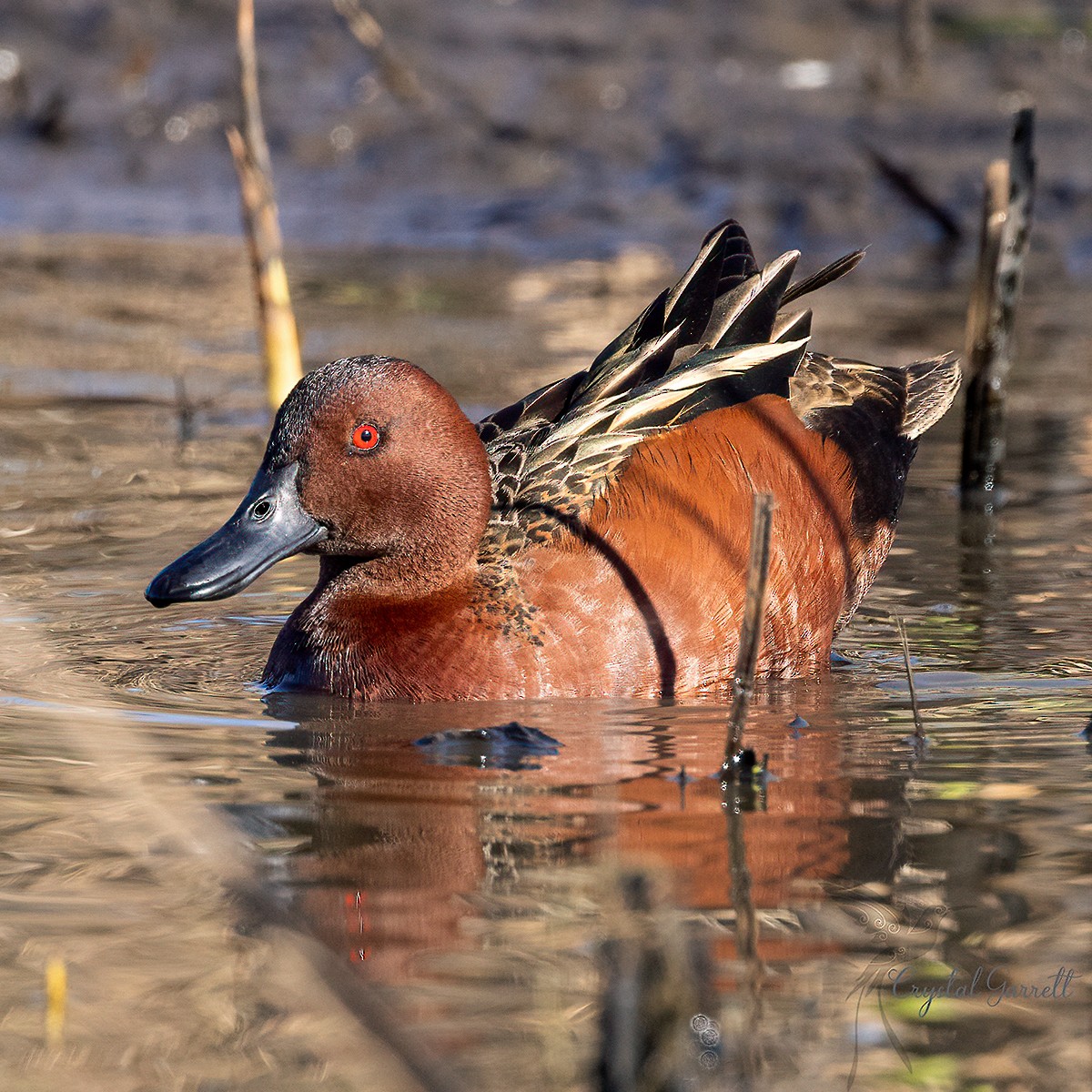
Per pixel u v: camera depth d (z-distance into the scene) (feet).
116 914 22.48
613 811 26.09
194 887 23.31
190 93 97.04
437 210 88.12
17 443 53.21
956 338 64.80
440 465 32.86
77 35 100.27
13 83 97.96
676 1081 17.08
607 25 97.40
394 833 25.13
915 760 28.71
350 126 92.58
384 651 32.83
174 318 71.77
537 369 60.54
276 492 33.01
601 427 35.19
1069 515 46.34
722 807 26.27
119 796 26.84
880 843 24.72
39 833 25.27
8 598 38.75
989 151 85.05
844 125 88.22
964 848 24.53
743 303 38.04
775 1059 19.06
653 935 18.89
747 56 94.73
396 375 33.06
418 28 97.35
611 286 76.43
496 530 34.04
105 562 41.50
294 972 20.90
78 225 90.17
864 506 37.88
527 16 98.17
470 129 92.07
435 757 28.96
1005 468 50.98
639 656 32.81
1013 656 35.53
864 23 97.30
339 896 22.76
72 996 20.35
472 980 20.44
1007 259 47.70
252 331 69.97
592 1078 17.93
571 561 33.17
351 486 32.81
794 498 35.68
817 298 73.72
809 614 35.47
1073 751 29.17
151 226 90.12
